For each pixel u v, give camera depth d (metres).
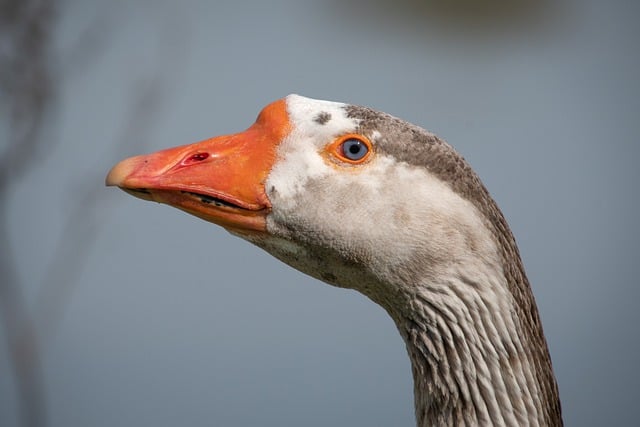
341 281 4.10
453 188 4.08
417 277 4.08
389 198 4.08
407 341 4.10
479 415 4.07
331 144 4.09
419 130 4.09
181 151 4.10
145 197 4.09
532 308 4.09
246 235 4.10
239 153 4.09
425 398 4.09
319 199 4.08
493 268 4.07
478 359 4.07
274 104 4.11
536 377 4.08
